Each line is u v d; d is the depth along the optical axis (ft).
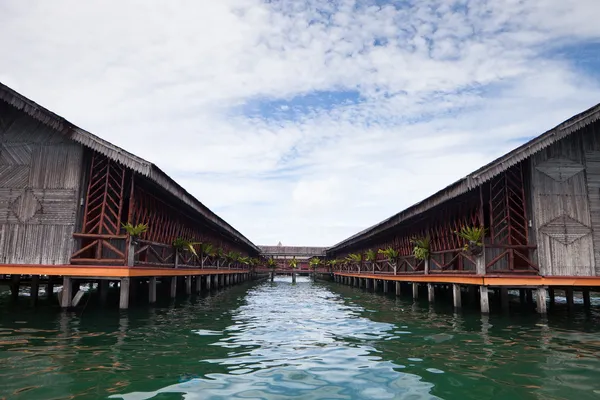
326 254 161.58
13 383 16.96
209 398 15.53
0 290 62.44
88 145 37.01
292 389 16.75
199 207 54.39
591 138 40.88
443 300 58.13
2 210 38.63
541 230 38.42
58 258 37.70
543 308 37.86
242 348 24.22
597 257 38.55
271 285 111.34
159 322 33.14
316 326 33.30
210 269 72.69
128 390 16.26
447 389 16.89
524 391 16.69
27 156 39.55
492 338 27.66
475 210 44.47
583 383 17.71
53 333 27.50
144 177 40.32
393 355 22.71
